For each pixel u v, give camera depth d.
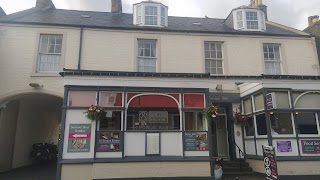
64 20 12.62
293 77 9.83
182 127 8.92
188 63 12.04
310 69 12.59
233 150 11.29
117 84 8.95
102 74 8.90
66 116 8.54
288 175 9.20
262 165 9.85
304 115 9.81
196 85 9.25
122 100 8.91
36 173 11.63
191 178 8.56
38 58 11.39
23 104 13.57
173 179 8.51
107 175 8.30
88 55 11.61
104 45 11.80
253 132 10.60
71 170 8.29
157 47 12.11
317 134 9.70
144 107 9.02
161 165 8.55
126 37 12.02
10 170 12.41
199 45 12.30
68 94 8.72
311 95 9.91
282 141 9.47
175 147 8.80
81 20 13.00
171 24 13.73
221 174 9.15
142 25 12.76
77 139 8.45
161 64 11.88
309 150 9.51
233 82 9.57
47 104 15.09
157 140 8.77
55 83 11.08
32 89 10.91
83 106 8.65
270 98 9.35
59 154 8.28
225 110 11.92
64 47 11.52
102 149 8.48
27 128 14.34
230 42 12.51
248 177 9.75
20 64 11.09
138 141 8.71
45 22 11.64
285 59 12.56
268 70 12.55
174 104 9.09
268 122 9.52
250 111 10.94
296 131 9.59
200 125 9.18
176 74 9.13
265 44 12.81
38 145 15.28
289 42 12.84
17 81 10.95
